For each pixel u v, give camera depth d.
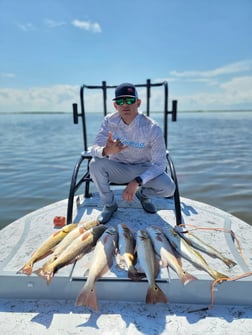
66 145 14.41
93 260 1.91
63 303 1.85
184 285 1.81
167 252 2.03
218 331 1.61
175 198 2.60
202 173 7.91
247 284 1.79
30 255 2.14
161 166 2.55
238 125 30.86
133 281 1.82
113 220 2.72
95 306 1.70
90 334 1.59
